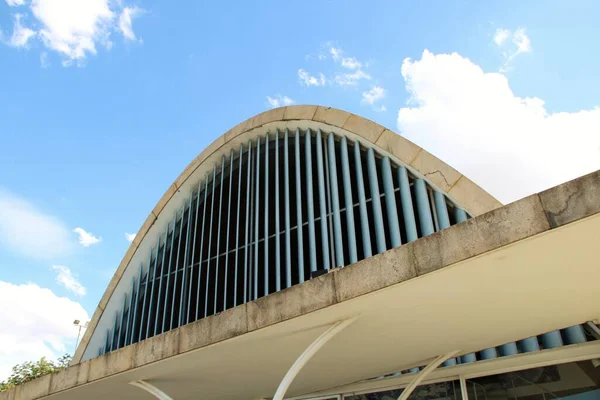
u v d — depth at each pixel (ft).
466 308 18.62
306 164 44.78
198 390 27.71
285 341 20.11
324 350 21.68
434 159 37.04
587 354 24.47
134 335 53.21
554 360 25.18
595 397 23.84
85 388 24.97
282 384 18.52
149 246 57.26
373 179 39.63
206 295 46.14
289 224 43.16
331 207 41.34
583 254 15.11
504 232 14.26
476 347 24.14
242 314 19.04
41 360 93.35
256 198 46.73
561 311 20.27
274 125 48.91
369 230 38.37
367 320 18.85
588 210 12.99
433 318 19.34
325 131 45.55
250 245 45.16
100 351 56.75
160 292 52.31
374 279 16.26
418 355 24.48
